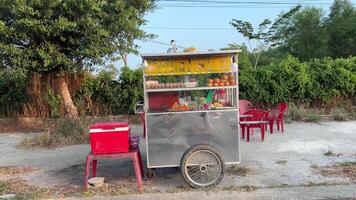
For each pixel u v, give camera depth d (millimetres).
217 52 6043
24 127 12633
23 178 7062
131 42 11633
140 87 12891
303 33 38906
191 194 5891
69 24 10117
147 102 6270
